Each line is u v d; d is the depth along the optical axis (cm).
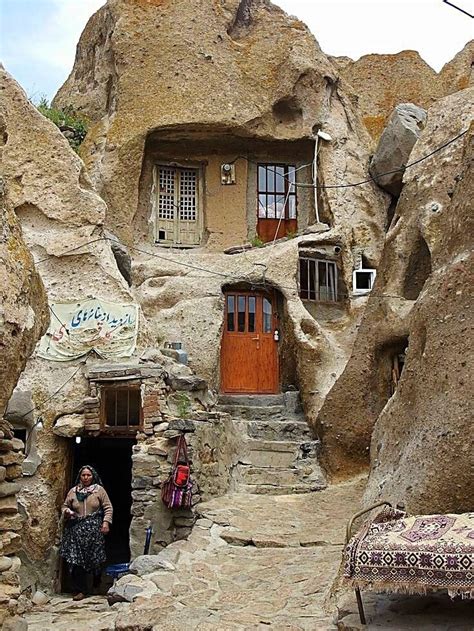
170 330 1433
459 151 1226
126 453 1494
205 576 784
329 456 1225
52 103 1872
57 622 718
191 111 1591
